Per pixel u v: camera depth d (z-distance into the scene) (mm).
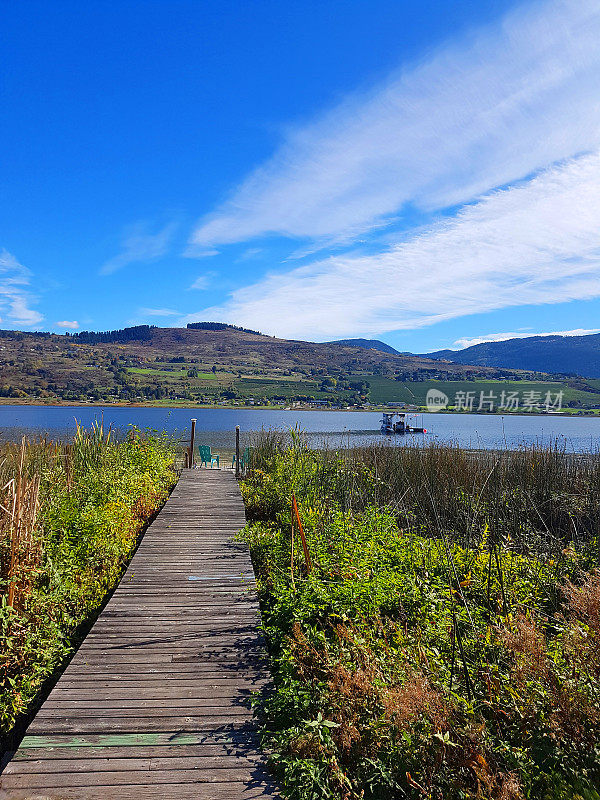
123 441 12008
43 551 5223
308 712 3553
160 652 4656
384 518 7191
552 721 3082
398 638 4215
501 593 5070
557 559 6730
